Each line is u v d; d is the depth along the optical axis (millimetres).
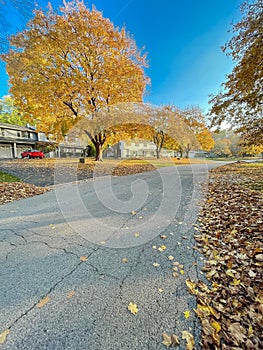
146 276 1765
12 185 6273
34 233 2758
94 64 9891
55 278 1743
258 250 2127
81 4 9016
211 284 1644
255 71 5742
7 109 30375
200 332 1190
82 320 1292
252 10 5809
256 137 8188
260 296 1455
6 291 1575
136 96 10812
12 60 8500
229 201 4309
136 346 1112
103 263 1989
